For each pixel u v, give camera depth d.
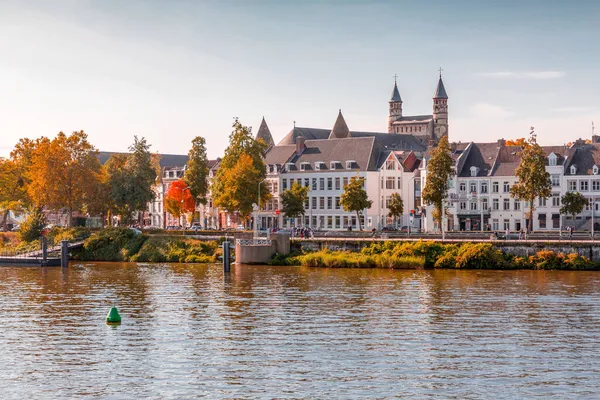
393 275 110.00
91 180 165.12
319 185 192.88
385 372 57.91
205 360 61.50
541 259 114.44
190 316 79.19
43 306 86.12
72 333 71.38
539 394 52.91
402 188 191.38
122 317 79.06
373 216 187.00
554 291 92.19
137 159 168.75
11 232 176.25
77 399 52.50
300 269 121.00
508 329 71.50
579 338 68.06
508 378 56.31
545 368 58.81
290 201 181.38
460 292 92.19
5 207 188.12
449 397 52.34
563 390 53.66
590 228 166.50
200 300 89.25
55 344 67.00
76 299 91.12
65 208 174.88
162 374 57.81
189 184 184.88
